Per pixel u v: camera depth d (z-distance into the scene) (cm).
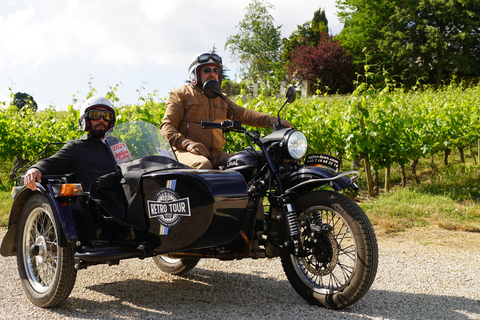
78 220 305
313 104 930
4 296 339
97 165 343
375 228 586
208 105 407
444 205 695
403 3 4375
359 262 291
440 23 4319
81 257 295
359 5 4528
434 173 988
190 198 278
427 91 1509
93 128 355
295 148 319
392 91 1130
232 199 281
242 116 423
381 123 807
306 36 5484
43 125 990
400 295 338
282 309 309
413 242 518
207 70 399
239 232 294
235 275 397
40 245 326
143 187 295
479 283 370
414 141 863
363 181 928
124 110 839
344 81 3953
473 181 866
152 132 352
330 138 853
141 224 295
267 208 369
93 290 355
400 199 748
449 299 330
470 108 1090
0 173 1105
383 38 4334
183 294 346
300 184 306
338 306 303
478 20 4209
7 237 350
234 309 310
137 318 295
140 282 378
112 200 305
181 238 281
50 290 310
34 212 333
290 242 309
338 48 3934
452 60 4178
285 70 4109
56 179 338
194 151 359
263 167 329
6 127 964
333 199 306
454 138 988
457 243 513
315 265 321
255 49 5606
